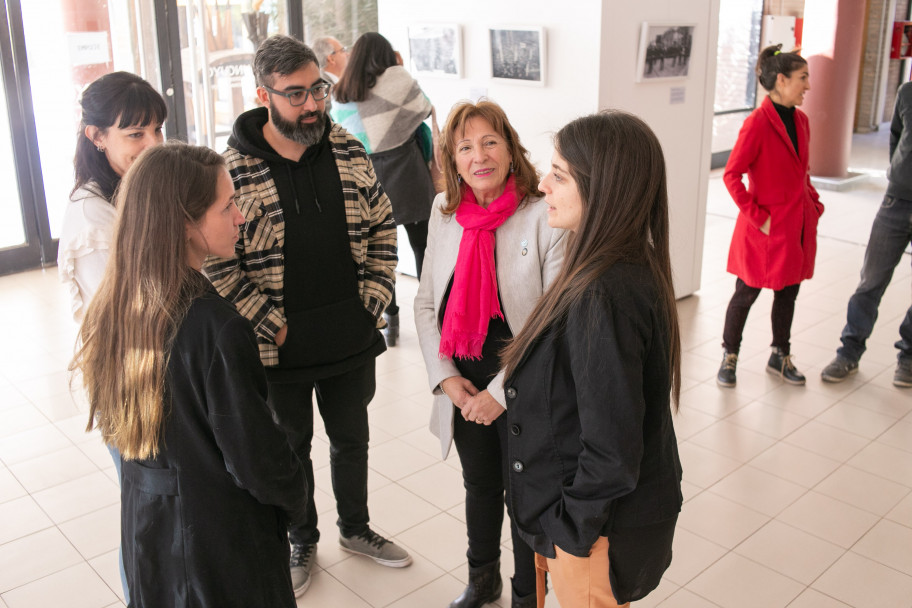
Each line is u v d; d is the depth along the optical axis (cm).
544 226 200
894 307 496
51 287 545
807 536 275
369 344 244
